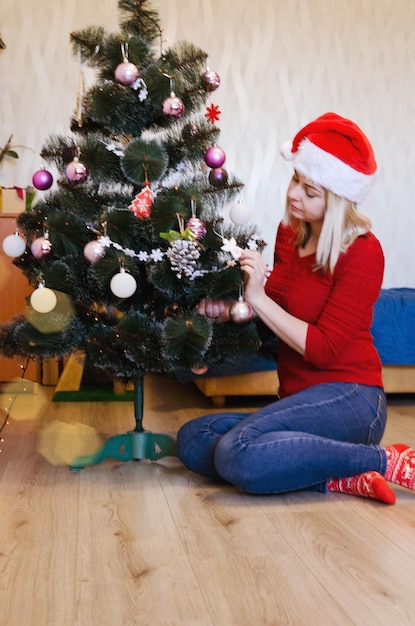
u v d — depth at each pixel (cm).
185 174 192
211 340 173
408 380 296
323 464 162
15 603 110
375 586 117
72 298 178
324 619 106
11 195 320
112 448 190
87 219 182
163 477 182
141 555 130
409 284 410
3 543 135
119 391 287
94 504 159
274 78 386
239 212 182
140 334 170
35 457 199
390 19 396
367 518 151
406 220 407
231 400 296
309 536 140
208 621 105
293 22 386
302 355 175
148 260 172
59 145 188
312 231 181
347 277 171
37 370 318
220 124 382
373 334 286
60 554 130
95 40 182
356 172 164
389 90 399
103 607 109
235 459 160
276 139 388
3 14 358
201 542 137
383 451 167
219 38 379
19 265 199
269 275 186
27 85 361
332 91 393
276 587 117
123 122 175
